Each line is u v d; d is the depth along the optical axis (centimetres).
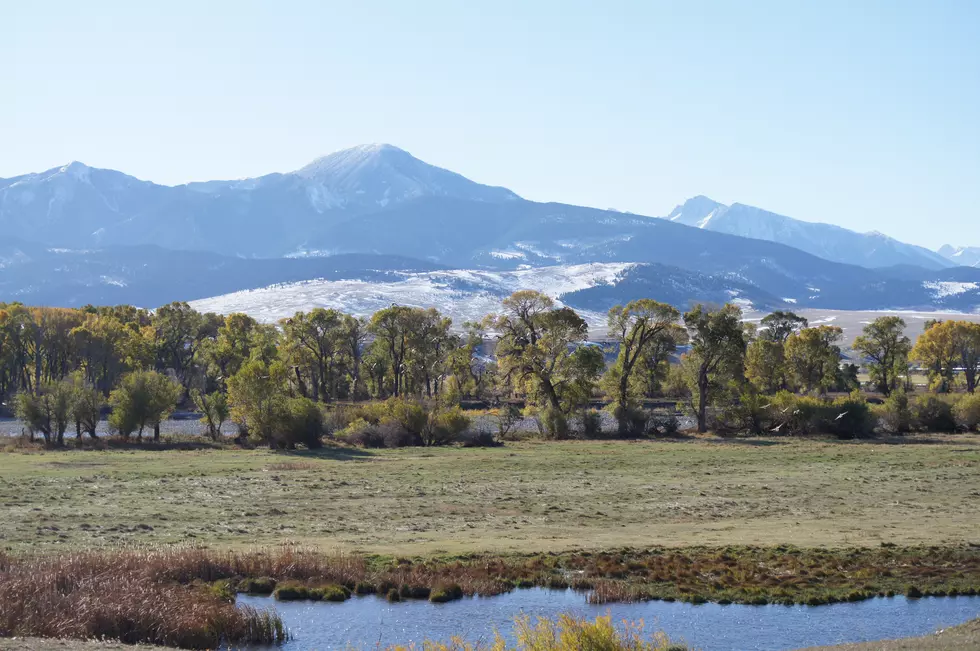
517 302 11694
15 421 12375
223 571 3444
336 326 14775
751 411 11012
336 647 2725
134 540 4009
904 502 5444
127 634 2603
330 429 10256
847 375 17500
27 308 15812
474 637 2792
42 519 4456
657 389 15388
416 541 4162
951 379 17300
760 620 3016
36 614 2573
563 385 11425
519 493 5797
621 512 5088
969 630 2700
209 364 15600
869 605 3216
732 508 5241
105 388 14650
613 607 3178
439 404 10881
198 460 7756
